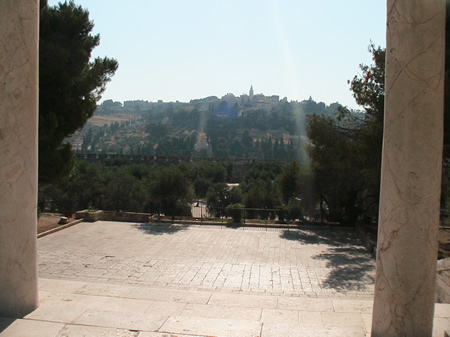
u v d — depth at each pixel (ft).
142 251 46.39
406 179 13.53
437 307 18.21
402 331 13.76
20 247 16.38
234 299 24.07
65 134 48.26
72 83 46.47
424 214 13.51
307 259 44.14
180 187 67.92
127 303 20.97
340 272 38.47
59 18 46.93
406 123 13.47
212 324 15.99
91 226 61.52
